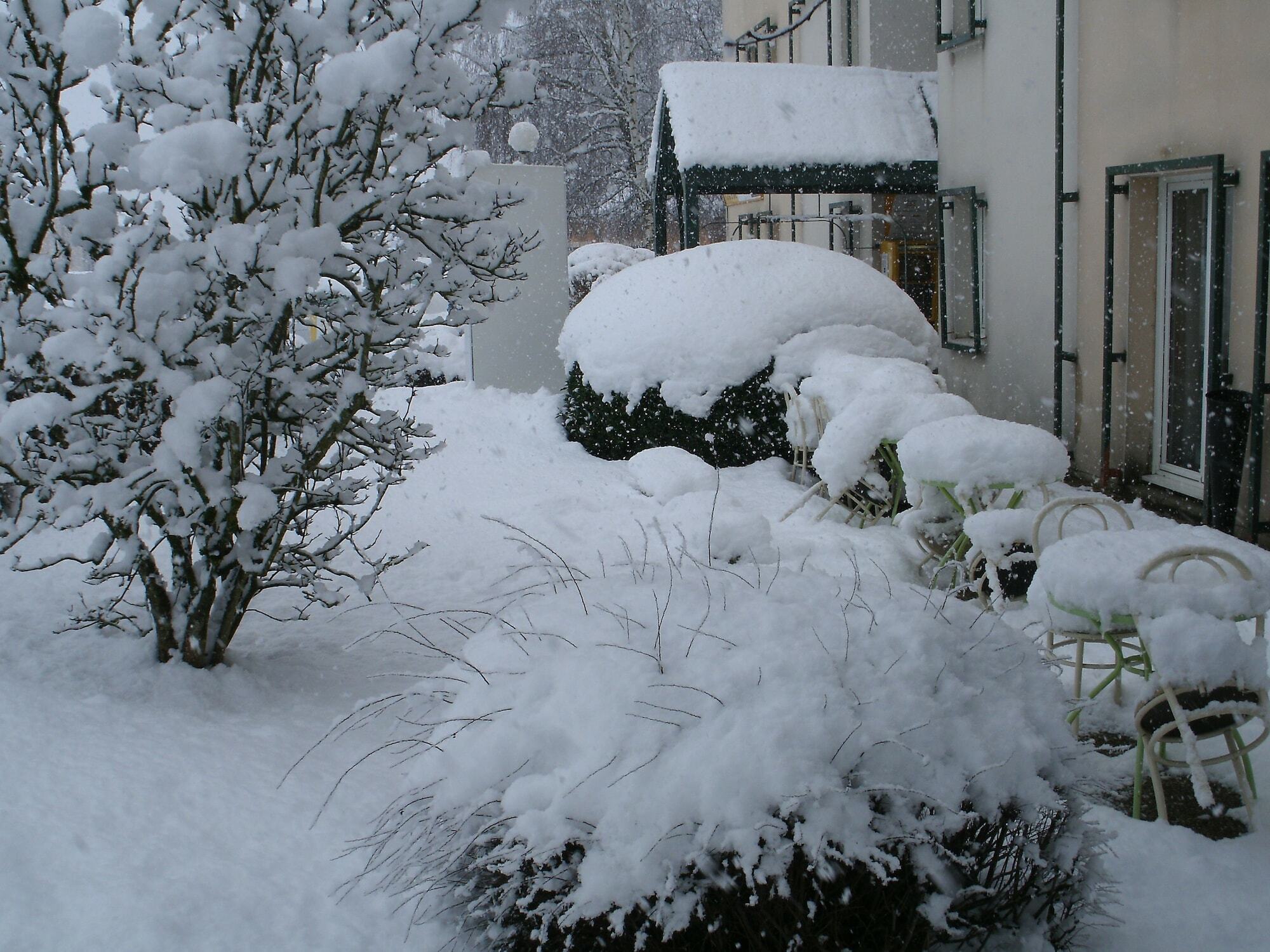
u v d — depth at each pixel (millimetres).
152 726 3855
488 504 8109
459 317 4711
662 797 2299
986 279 10641
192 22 4453
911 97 12742
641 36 29906
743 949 2328
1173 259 7859
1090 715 4297
